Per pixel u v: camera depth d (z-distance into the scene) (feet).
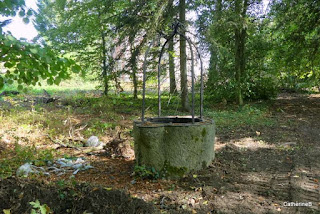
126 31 36.81
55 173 14.87
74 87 78.28
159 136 13.83
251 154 18.30
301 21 38.68
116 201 10.55
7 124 25.55
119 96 48.24
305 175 14.25
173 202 11.50
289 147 19.76
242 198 11.76
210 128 14.88
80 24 44.75
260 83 44.96
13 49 7.47
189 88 38.88
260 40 42.60
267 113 35.86
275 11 40.60
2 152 18.08
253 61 44.29
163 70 36.68
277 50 43.91
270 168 15.53
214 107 41.06
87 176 14.51
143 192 12.50
